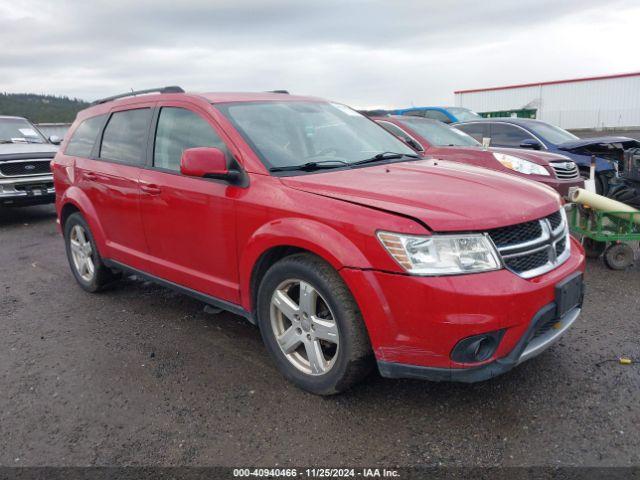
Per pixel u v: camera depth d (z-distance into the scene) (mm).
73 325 4406
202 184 3572
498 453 2578
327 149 3768
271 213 3105
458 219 2605
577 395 3031
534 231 2840
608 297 4582
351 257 2695
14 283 5676
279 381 3336
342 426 2844
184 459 2639
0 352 3947
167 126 4043
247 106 3869
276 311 3244
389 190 2938
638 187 5949
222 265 3549
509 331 2592
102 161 4625
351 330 2791
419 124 8336
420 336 2588
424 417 2891
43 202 9414
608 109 31000
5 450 2760
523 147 8977
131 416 3029
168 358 3727
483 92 35156
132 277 5629
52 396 3283
